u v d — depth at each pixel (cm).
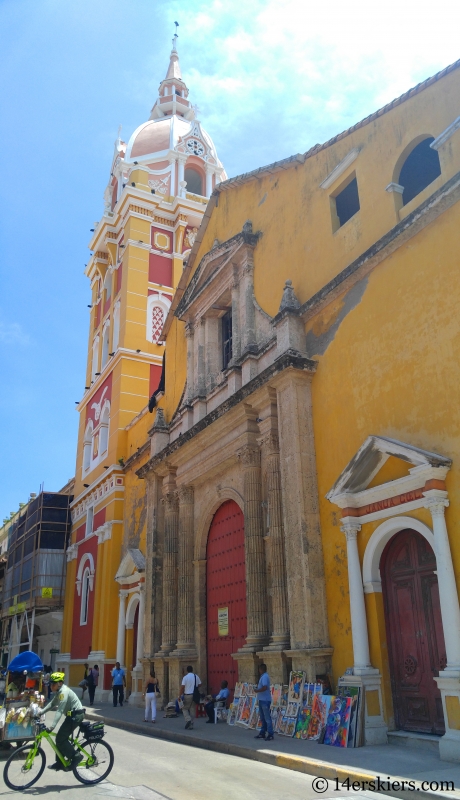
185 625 1775
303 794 718
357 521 1136
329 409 1302
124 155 3625
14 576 3694
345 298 1312
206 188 3575
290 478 1316
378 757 875
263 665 1132
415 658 1024
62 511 3394
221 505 1794
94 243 3494
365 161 1350
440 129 1172
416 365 1088
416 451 991
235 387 1691
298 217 1577
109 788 772
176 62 4366
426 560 1035
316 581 1219
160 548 2036
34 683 1112
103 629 2420
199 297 2027
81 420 3409
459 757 824
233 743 1059
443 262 1066
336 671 1149
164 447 2067
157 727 1377
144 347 2934
